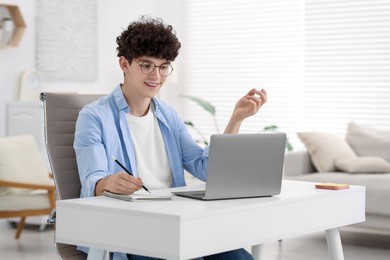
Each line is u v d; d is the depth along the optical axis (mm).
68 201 2260
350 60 7297
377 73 7125
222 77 8242
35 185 5539
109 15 7828
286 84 7758
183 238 1993
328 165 5922
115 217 2131
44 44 7090
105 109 2779
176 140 2975
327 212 2572
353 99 7281
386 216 5309
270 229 2314
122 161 2754
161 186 2850
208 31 8344
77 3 7398
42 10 7070
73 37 7367
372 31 7148
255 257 3146
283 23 7773
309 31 7574
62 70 7262
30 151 5938
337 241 2791
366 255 5082
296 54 7680
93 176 2549
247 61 8055
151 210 2074
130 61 2756
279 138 2410
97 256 2285
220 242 2117
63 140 2953
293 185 2787
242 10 8086
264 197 2416
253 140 2357
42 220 6176
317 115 7539
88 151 2627
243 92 8102
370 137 6176
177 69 8430
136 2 8195
